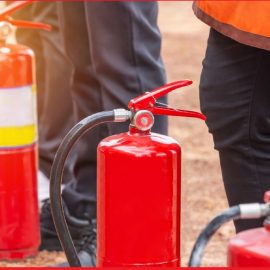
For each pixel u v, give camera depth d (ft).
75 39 18.85
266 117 14.23
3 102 17.49
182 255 19.97
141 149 12.67
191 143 31.60
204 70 14.64
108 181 12.80
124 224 12.75
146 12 17.85
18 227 18.53
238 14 13.66
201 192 25.79
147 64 17.92
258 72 14.05
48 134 23.03
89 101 19.10
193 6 14.67
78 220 19.22
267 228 11.10
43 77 24.26
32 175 18.49
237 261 10.87
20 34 24.12
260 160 14.40
